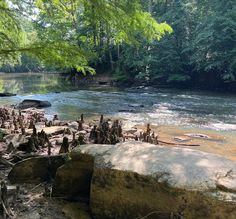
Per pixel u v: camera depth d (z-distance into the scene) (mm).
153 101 16953
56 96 19344
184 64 25031
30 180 4934
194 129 10250
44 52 6375
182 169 3402
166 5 28094
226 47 21438
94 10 6688
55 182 4379
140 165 3578
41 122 10719
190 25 24906
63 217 3908
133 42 7477
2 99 18156
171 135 9398
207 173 3303
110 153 3979
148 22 6738
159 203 3340
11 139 7516
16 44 7109
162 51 25156
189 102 16516
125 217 3568
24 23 7418
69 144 6789
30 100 15609
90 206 3844
